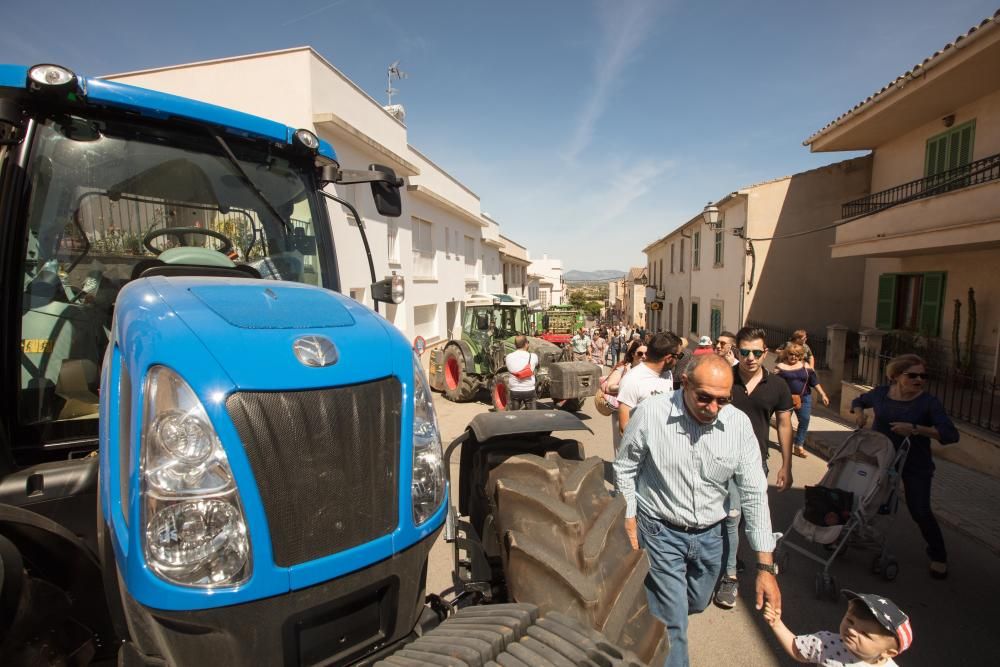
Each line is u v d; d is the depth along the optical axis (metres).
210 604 1.35
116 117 2.43
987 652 3.22
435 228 17.69
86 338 2.26
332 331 1.71
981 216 7.42
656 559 2.77
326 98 10.20
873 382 8.84
